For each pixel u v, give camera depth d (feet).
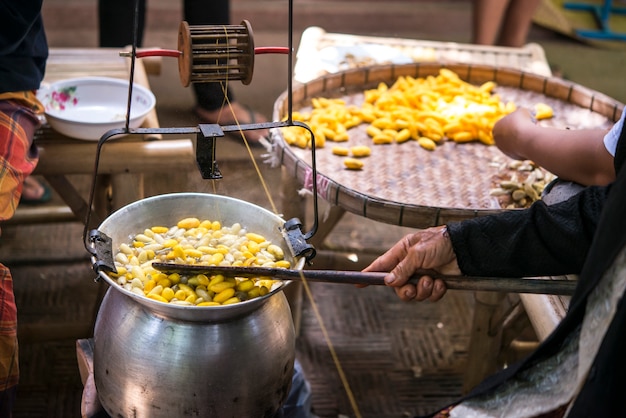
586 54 14.85
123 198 6.83
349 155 6.59
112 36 10.18
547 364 3.77
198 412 4.14
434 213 5.64
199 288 4.22
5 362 5.26
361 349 7.89
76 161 6.40
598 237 3.30
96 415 4.66
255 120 10.00
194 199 4.82
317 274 4.17
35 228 9.24
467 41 15.25
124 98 7.20
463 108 7.25
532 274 4.17
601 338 3.32
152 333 4.07
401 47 8.65
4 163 5.60
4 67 5.99
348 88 7.69
